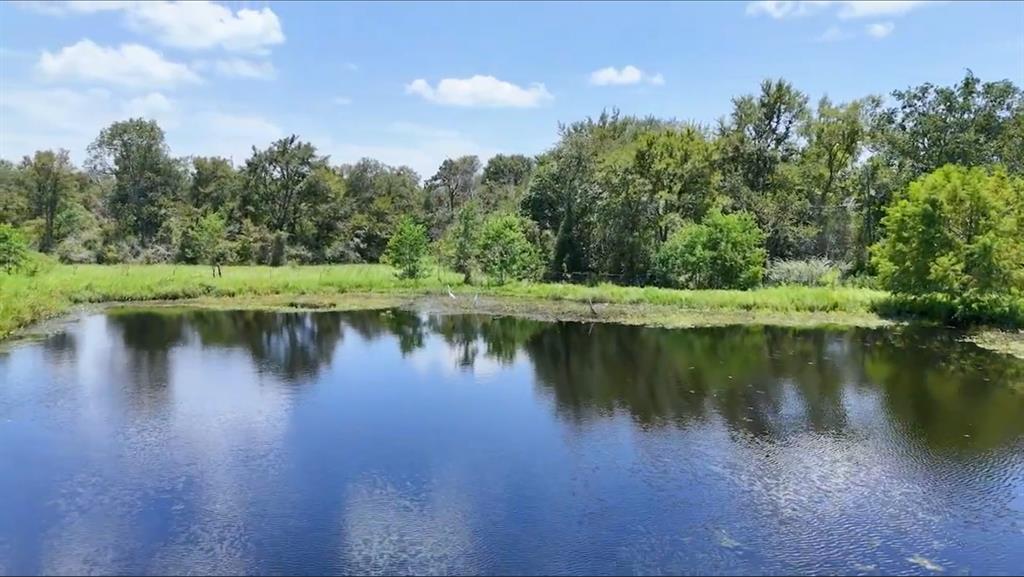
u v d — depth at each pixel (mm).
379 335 28375
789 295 34688
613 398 18828
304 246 70625
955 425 16547
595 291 37719
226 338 27188
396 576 9734
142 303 35719
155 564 9977
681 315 33031
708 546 10625
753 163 51625
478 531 11047
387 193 85688
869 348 25594
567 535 10938
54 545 10477
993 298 30391
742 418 17016
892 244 32312
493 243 42156
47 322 30016
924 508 12016
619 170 45000
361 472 13398
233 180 75125
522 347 25984
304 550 10406
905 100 54250
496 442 15211
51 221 71125
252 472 13367
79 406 17516
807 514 11750
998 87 52375
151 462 13812
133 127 76312
